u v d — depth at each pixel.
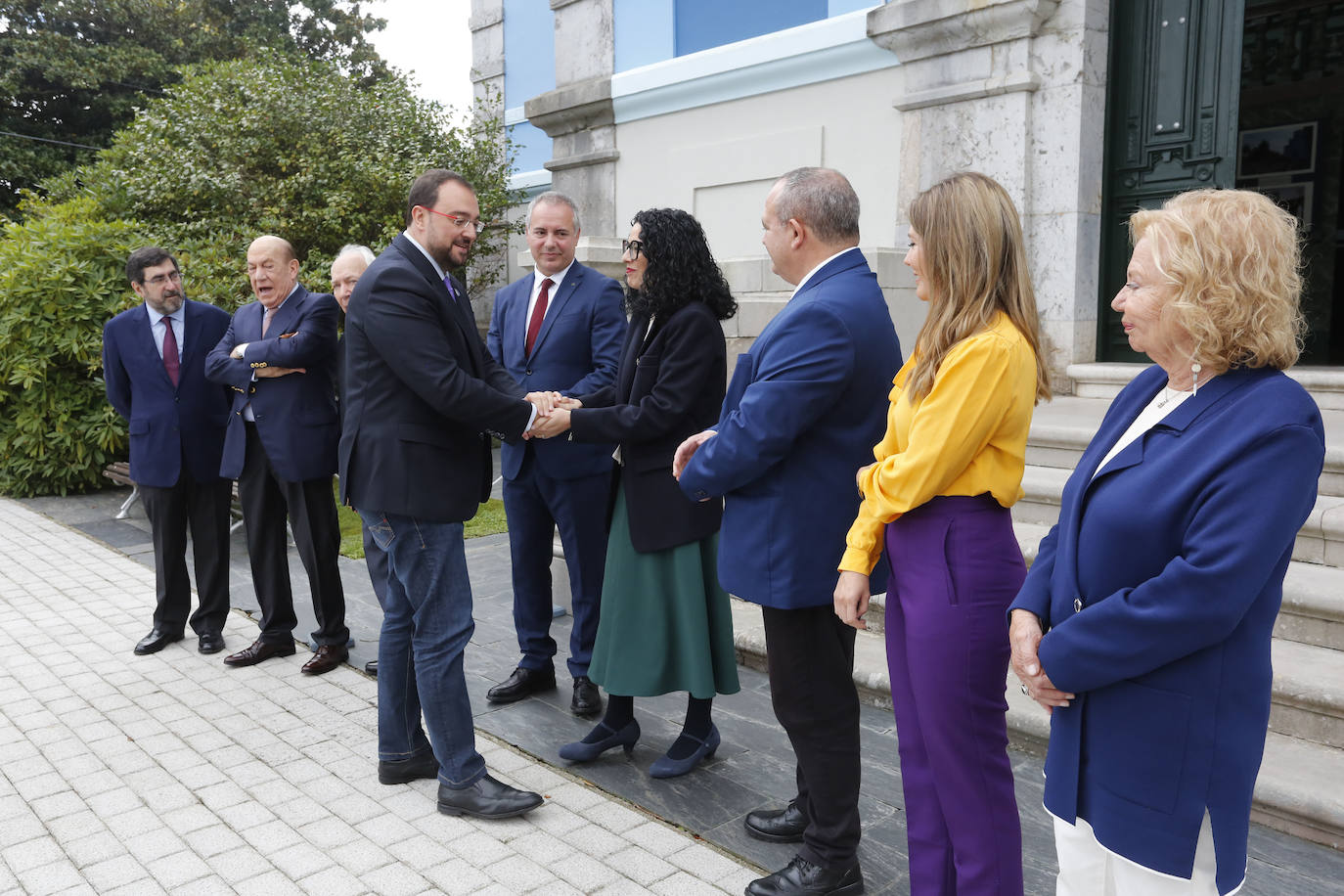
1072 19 5.11
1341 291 8.03
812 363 2.19
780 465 2.30
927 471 1.82
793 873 2.31
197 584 4.34
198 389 4.26
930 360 1.86
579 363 3.68
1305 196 8.12
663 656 2.91
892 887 2.36
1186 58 5.08
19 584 5.48
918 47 5.69
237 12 20.12
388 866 2.53
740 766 3.05
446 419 2.78
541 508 3.61
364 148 8.98
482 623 4.60
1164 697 1.38
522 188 9.77
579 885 2.42
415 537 2.76
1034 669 1.54
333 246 8.91
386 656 2.96
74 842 2.68
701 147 7.14
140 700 3.74
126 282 8.03
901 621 1.97
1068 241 5.26
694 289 2.88
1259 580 1.28
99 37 18.61
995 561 1.87
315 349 3.85
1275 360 1.34
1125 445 1.49
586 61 8.06
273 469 3.93
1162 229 1.38
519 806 2.74
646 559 2.91
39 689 3.87
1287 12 8.05
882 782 2.88
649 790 2.91
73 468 8.05
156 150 8.95
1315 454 1.29
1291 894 2.21
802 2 6.50
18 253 7.81
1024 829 2.57
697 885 2.41
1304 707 2.68
